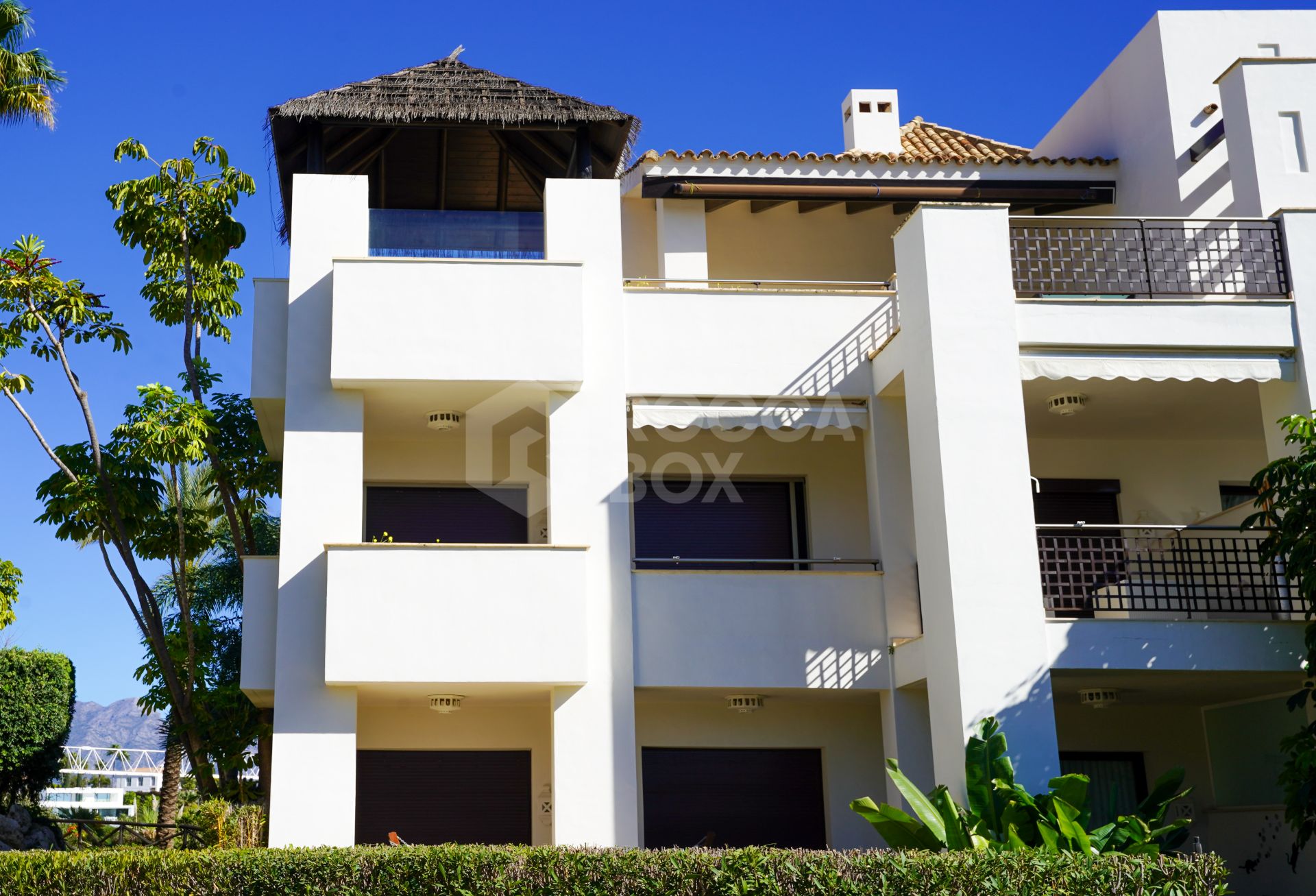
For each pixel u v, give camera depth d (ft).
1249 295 52.80
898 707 53.88
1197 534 60.44
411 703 56.70
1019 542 47.93
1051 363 50.39
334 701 50.75
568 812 50.70
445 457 61.31
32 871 42.06
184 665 67.15
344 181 56.08
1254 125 56.13
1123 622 48.26
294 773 49.88
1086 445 63.87
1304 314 52.01
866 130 75.10
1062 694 55.72
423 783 58.54
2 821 66.28
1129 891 36.99
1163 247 55.21
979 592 47.26
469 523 61.67
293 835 49.32
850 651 54.39
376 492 61.41
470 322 53.57
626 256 68.85
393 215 56.08
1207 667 48.37
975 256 50.98
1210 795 61.52
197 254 64.34
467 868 40.45
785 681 53.62
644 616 53.47
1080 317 51.01
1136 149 67.97
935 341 49.85
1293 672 49.14
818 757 60.18
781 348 57.67
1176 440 64.59
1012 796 42.09
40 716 71.20
